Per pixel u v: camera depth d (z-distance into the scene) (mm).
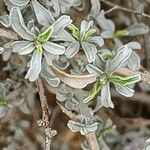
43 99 279
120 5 398
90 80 263
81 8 336
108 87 262
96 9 327
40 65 251
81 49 285
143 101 421
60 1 295
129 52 259
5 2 286
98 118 342
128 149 411
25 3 274
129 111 429
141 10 385
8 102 323
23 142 405
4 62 377
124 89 262
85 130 280
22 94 340
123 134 415
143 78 273
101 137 340
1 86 318
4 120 400
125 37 391
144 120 420
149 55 399
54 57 256
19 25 248
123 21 404
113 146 412
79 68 301
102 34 352
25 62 339
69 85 279
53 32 252
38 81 282
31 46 251
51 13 284
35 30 252
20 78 342
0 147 403
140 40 394
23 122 407
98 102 293
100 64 268
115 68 260
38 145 414
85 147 327
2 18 281
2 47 284
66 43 270
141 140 412
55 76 269
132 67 300
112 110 412
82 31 267
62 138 415
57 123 388
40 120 273
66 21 252
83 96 302
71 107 306
